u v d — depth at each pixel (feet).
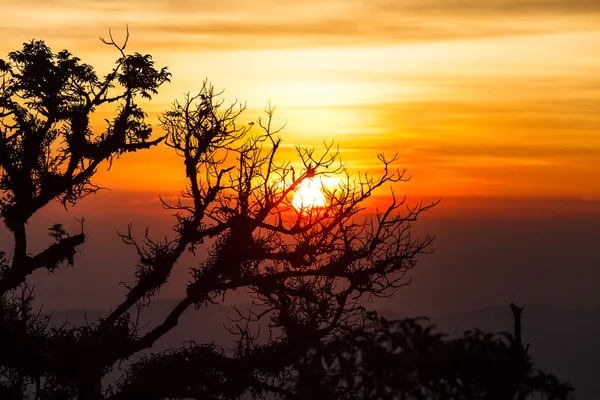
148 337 130.82
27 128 158.51
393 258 125.80
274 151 134.31
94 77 164.35
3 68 159.63
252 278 129.18
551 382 36.42
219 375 126.41
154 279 132.16
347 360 37.52
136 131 164.66
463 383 37.19
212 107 137.69
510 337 37.81
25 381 126.82
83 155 160.76
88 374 125.08
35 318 128.67
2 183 157.48
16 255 154.20
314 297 124.77
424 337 36.60
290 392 42.01
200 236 131.95
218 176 133.39
